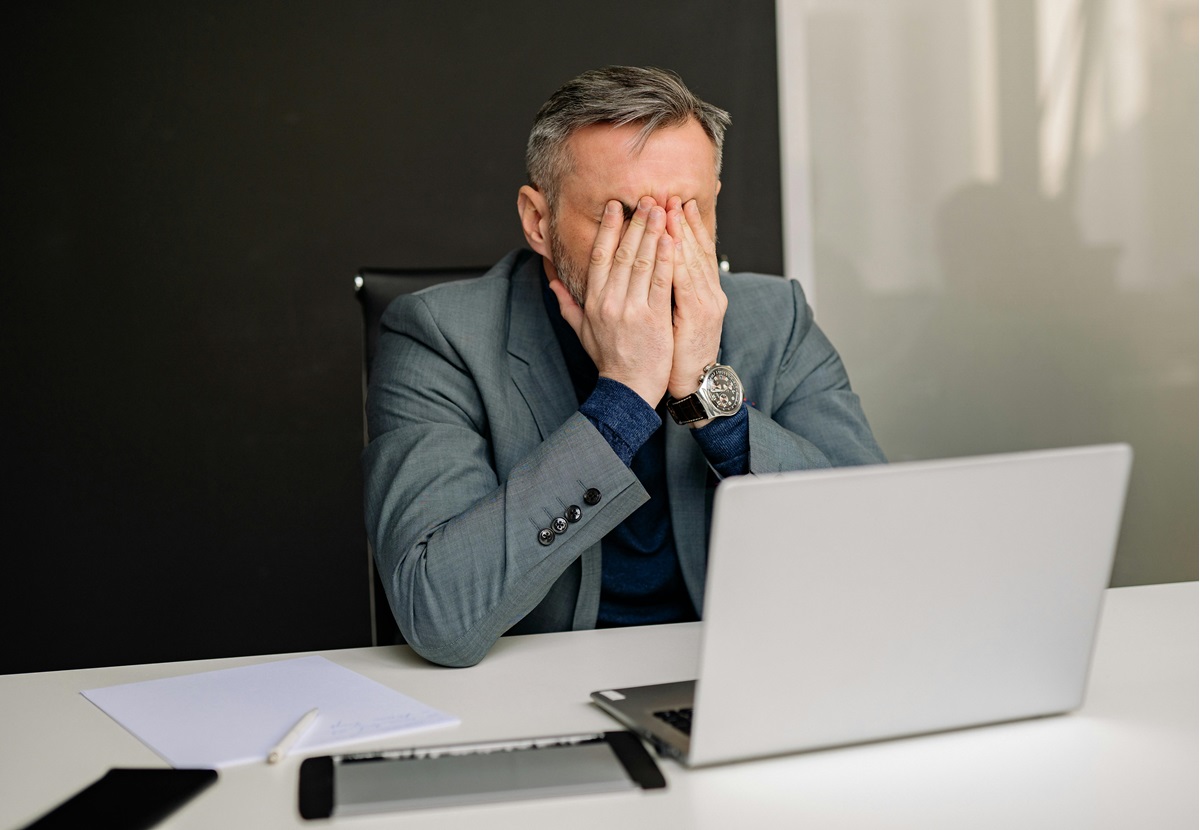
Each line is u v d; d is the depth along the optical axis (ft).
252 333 8.46
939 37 8.30
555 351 4.70
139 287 8.36
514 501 3.74
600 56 8.66
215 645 8.47
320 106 8.48
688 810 2.23
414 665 3.58
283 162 8.46
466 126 8.58
